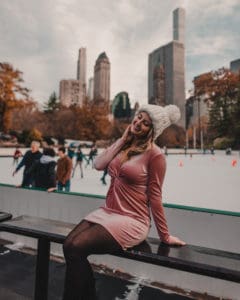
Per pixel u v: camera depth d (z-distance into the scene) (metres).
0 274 2.37
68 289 1.21
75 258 1.20
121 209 1.35
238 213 2.04
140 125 1.43
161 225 1.41
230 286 2.01
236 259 1.27
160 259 1.26
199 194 2.34
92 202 2.70
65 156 3.03
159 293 2.12
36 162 3.20
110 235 1.25
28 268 2.50
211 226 2.13
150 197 1.38
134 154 1.39
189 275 2.16
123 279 2.34
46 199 3.02
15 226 1.69
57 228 1.66
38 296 1.67
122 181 1.39
